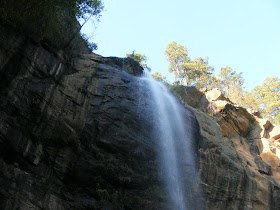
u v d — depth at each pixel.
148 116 19.28
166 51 51.31
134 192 16.38
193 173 19.64
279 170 27.97
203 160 20.91
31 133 14.48
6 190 12.20
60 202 13.92
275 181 25.67
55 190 14.23
